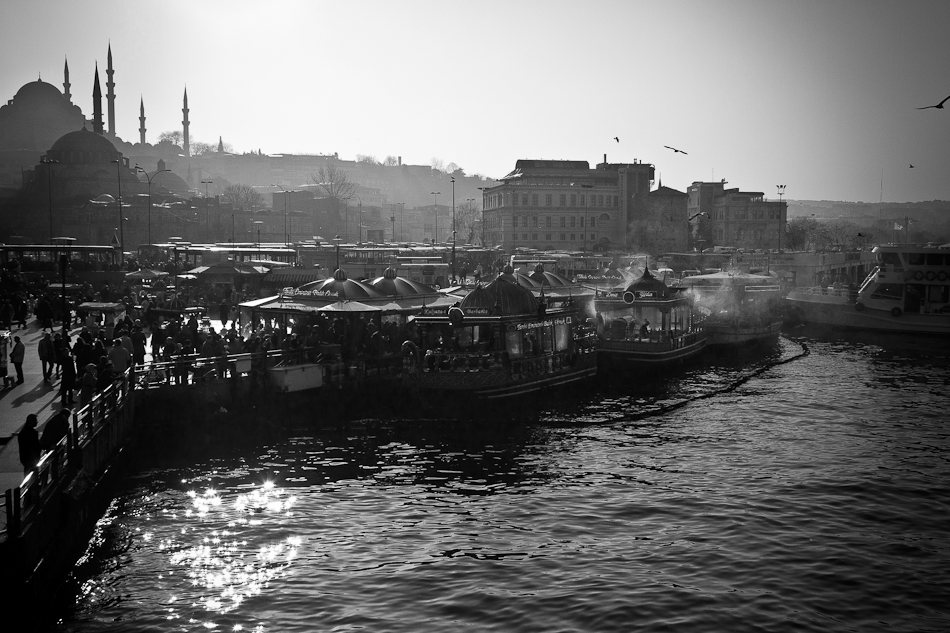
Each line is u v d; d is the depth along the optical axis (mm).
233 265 87312
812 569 27094
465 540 29406
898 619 23953
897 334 86438
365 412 45938
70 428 29047
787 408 50719
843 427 45938
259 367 43812
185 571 26797
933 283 84688
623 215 192250
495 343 47375
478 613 24016
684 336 64500
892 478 36531
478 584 25844
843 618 23953
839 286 102938
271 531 30078
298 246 124250
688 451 40906
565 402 51562
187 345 47406
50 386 40531
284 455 39469
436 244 172625
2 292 68688
